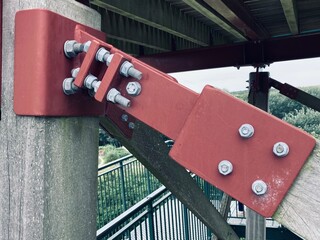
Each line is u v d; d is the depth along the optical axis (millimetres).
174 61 5906
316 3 4953
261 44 5402
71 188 1103
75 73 1048
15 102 986
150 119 1053
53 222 1015
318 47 5145
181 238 5469
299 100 5594
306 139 907
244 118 955
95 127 1286
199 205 2127
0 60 1021
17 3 1003
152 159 1665
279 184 925
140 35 5250
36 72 962
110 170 6980
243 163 951
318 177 904
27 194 989
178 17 4945
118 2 3371
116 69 1012
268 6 4770
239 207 8852
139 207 3633
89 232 1201
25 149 992
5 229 1014
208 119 981
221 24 4602
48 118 1000
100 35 1310
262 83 5574
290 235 8586
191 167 990
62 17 1044
